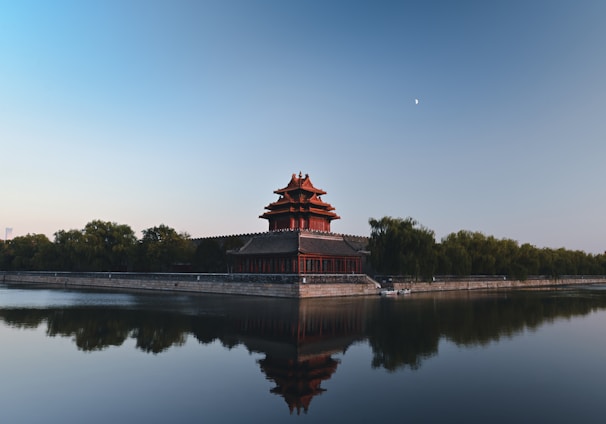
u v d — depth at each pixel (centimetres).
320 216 9931
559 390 2045
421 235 8894
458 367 2436
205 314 4556
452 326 3856
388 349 2875
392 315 4566
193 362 2523
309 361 2552
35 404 1841
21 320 4122
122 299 6425
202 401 1883
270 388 2061
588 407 1825
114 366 2433
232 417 1703
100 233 11619
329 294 7044
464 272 10419
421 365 2477
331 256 8244
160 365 2458
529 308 5597
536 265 12538
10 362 2514
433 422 1656
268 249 8350
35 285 10638
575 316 4734
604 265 18038
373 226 9219
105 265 11469
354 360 2580
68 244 11725
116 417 1702
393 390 2034
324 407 1811
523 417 1712
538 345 3039
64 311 4838
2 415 1712
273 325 3822
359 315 4541
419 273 8694
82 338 3219
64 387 2069
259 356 2672
